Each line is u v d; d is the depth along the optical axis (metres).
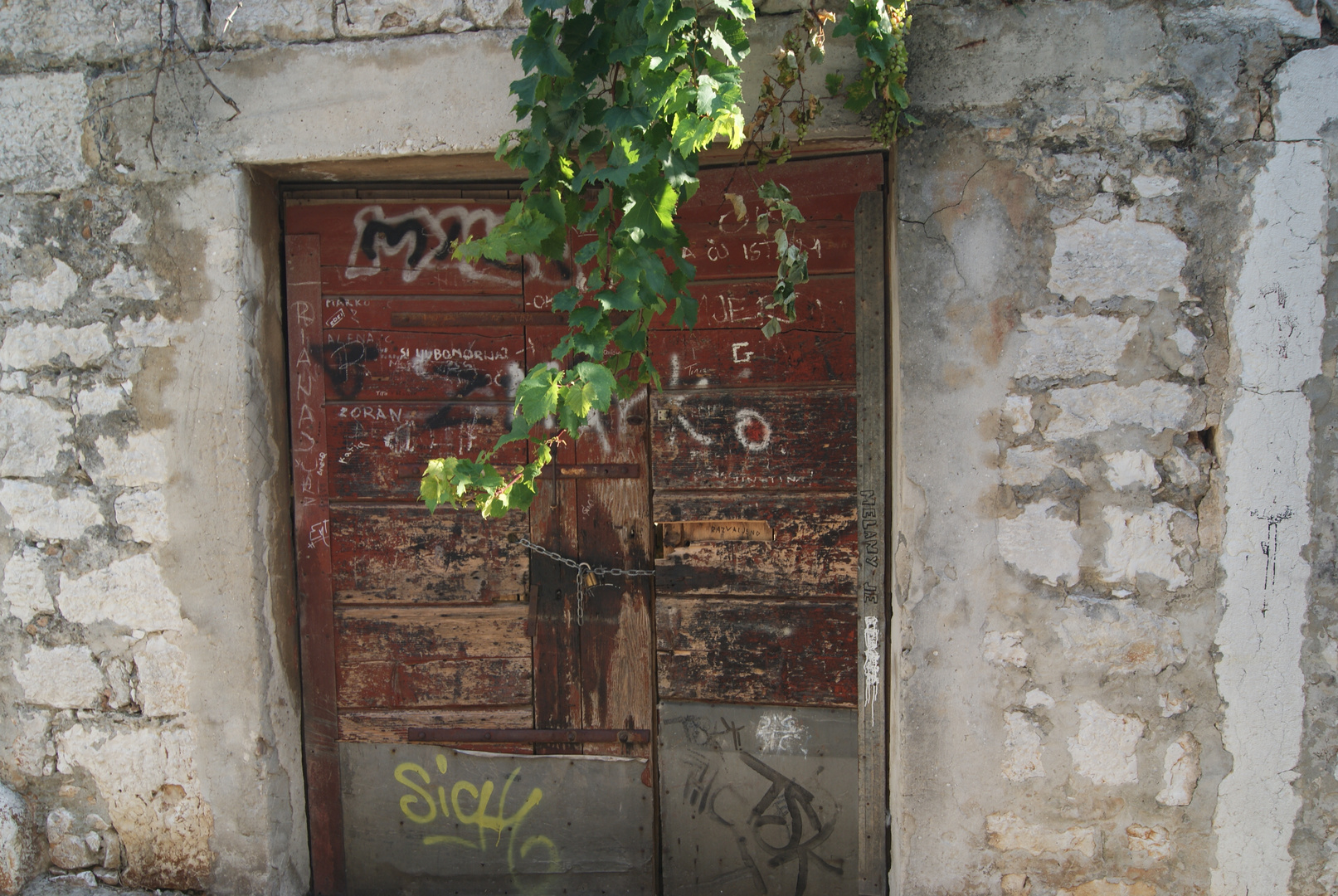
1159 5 2.14
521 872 2.74
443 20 2.34
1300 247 2.13
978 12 2.19
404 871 2.75
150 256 2.47
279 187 2.64
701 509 2.61
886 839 2.57
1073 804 2.28
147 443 2.51
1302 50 2.11
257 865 2.56
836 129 2.25
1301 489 2.16
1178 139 2.15
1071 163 2.19
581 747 2.70
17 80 2.47
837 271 2.52
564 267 2.63
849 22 2.05
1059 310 2.21
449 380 2.67
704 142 1.89
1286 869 2.21
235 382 2.47
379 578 2.70
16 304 2.51
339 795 2.74
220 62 2.41
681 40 1.91
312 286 2.65
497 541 2.69
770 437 2.58
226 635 2.53
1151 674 2.23
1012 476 2.25
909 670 2.32
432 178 2.61
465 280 2.65
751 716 2.64
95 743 2.59
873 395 2.51
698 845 2.68
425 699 2.72
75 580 2.55
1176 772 2.24
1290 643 2.18
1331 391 2.14
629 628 2.68
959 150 2.22
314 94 2.39
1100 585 2.24
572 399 1.98
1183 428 2.19
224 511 2.50
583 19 2.03
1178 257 2.17
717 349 2.59
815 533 2.57
